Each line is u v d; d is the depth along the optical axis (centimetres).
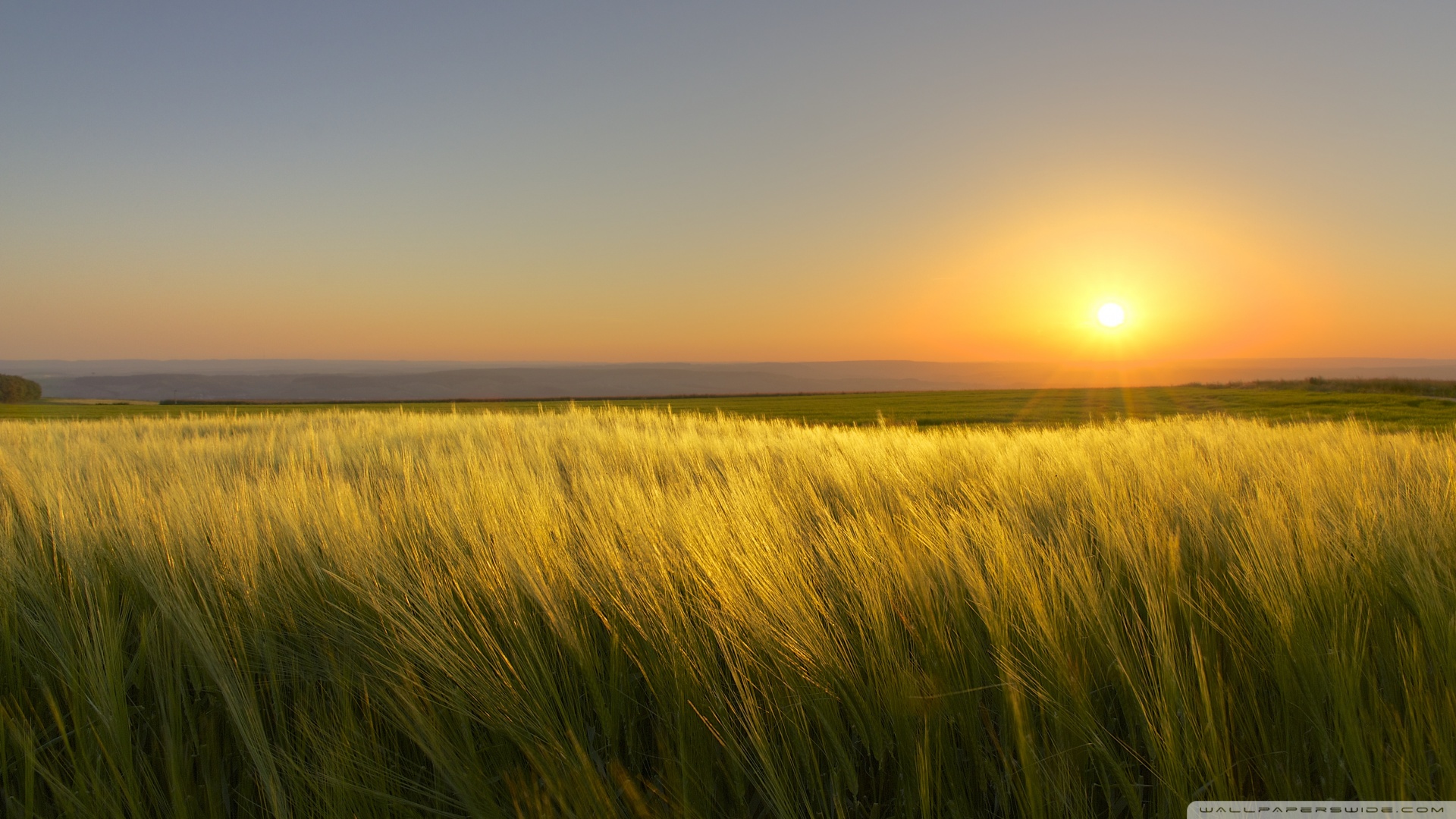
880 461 621
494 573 265
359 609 253
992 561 263
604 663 238
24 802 195
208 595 264
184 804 187
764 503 389
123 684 215
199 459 853
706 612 238
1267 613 222
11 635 249
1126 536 292
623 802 198
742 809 192
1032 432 1134
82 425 1672
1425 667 208
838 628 230
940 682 210
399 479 629
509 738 205
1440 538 280
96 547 319
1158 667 205
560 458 902
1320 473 490
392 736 215
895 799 197
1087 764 198
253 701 209
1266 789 191
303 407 5303
